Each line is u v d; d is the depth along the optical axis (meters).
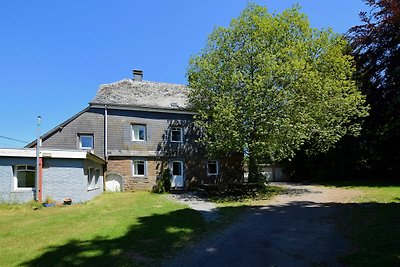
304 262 6.69
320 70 20.81
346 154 27.12
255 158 21.50
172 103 26.58
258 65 19.31
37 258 7.03
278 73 17.64
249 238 8.77
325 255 7.08
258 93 17.83
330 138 21.02
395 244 7.27
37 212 13.62
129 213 12.88
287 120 17.75
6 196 15.48
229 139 18.73
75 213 13.23
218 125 18.55
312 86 18.67
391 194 15.97
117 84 27.81
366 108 21.52
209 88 21.17
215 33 21.50
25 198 15.80
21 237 8.98
